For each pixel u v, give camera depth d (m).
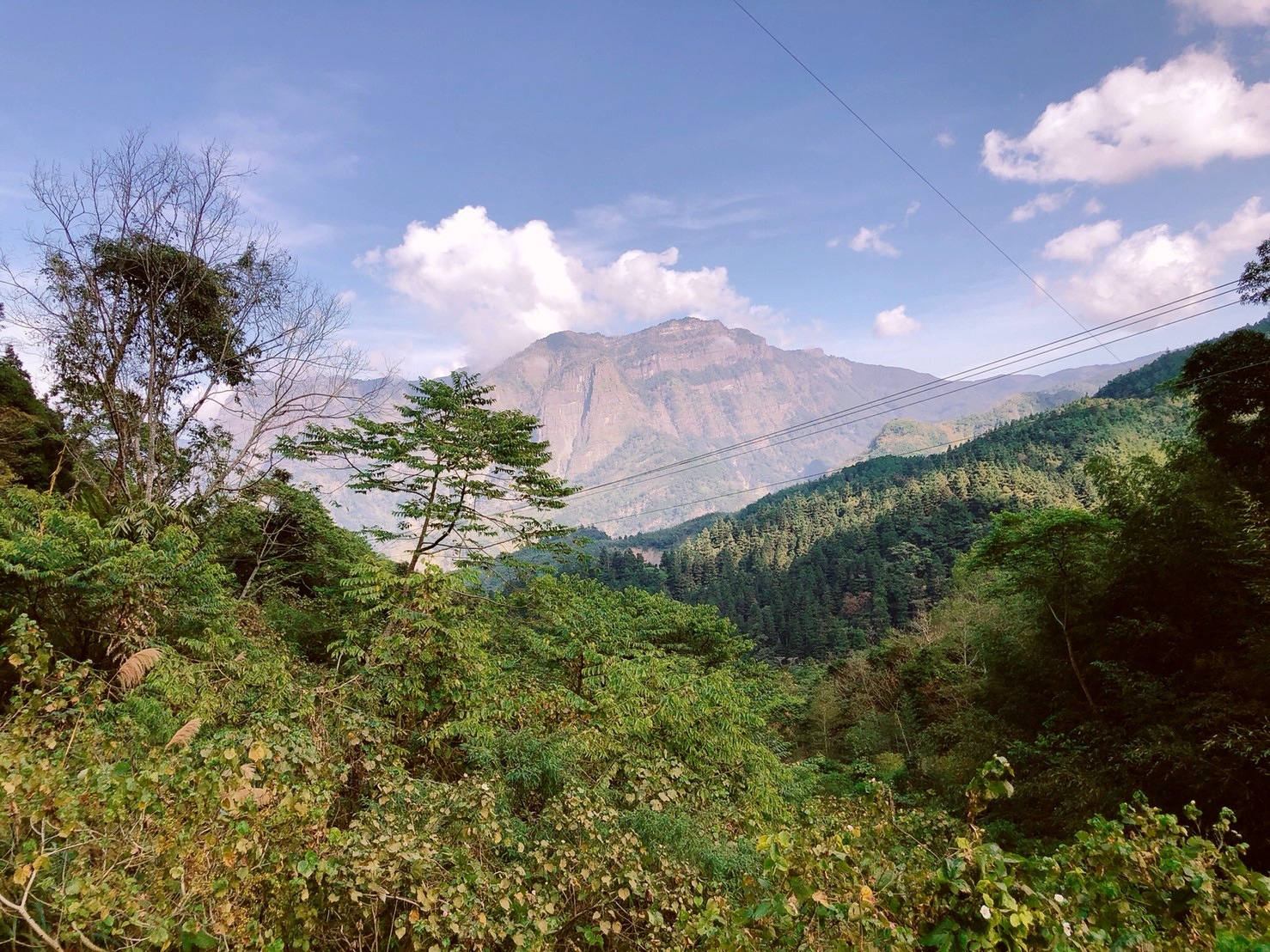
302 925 3.63
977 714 18.94
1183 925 3.53
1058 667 16.23
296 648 13.83
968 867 3.11
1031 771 14.40
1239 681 11.27
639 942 4.40
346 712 6.86
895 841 4.39
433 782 6.43
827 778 22.62
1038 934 2.95
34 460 14.23
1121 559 14.25
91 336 14.39
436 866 4.18
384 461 14.24
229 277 16.44
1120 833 3.99
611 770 8.33
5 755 3.11
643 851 5.11
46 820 2.92
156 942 2.80
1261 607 11.81
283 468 18.31
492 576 14.98
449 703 8.95
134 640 8.28
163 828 3.30
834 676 37.75
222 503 16.50
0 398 14.83
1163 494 13.50
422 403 14.59
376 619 11.32
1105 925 3.41
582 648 13.13
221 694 8.42
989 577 30.52
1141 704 12.87
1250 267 12.69
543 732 9.08
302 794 3.91
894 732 26.91
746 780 11.13
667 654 20.89
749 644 26.56
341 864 3.83
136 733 5.71
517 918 4.26
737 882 6.02
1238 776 10.14
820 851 3.51
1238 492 11.95
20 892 2.91
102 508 13.44
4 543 7.23
